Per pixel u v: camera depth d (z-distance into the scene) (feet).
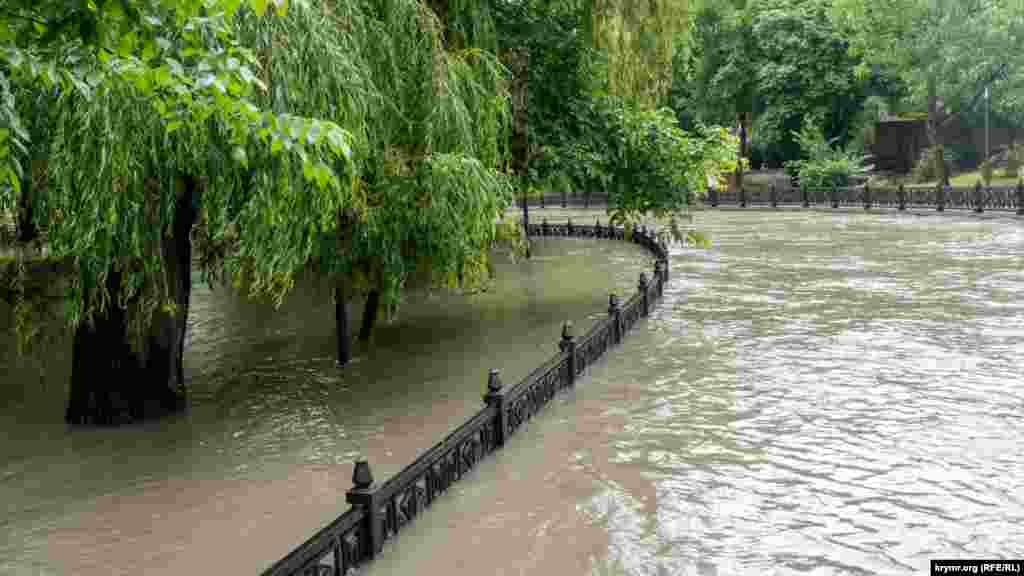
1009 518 22.54
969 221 109.60
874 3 142.41
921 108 174.19
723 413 32.99
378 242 37.32
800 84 168.55
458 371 42.55
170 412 36.40
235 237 30.60
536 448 29.60
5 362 49.39
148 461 30.42
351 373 43.27
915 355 40.73
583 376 39.47
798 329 48.44
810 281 67.15
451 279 40.22
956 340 43.42
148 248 29.40
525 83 51.57
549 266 89.51
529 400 32.91
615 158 54.13
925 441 28.68
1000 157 159.94
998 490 24.34
